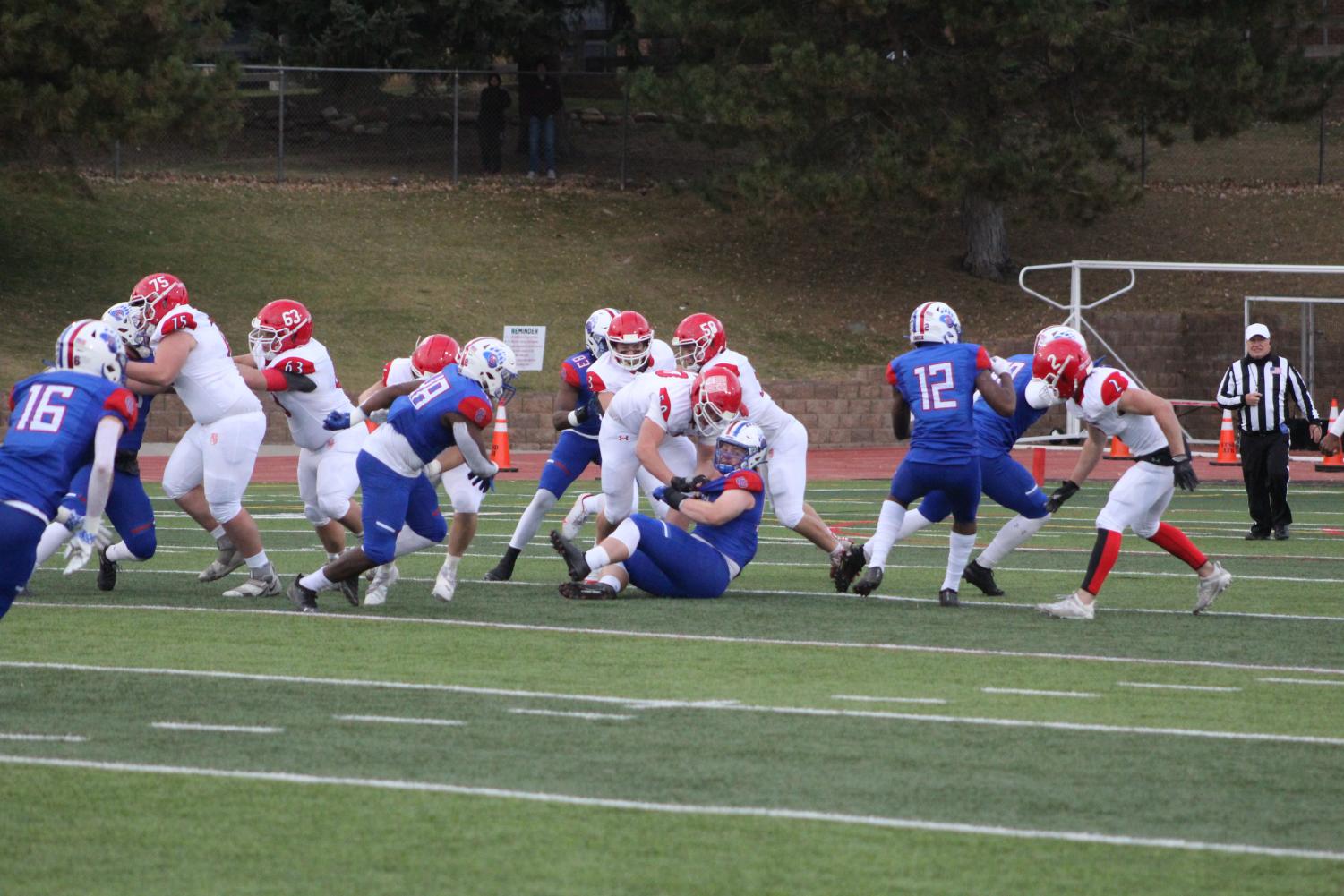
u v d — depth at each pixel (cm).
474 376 3494
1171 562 4681
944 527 5738
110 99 9100
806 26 10694
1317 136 14100
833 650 3114
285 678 2781
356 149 12769
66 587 3900
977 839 1861
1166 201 12662
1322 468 8094
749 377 3922
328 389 3819
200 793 2041
